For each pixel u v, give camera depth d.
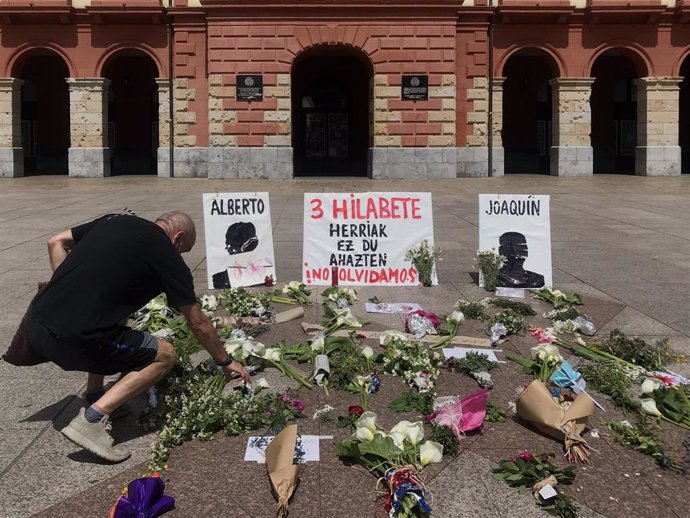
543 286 8.16
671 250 10.74
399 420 4.42
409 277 8.43
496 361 5.52
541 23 27.73
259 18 26.22
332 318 6.58
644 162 28.88
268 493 3.56
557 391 4.88
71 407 4.64
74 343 3.75
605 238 11.95
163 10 26.64
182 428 4.11
